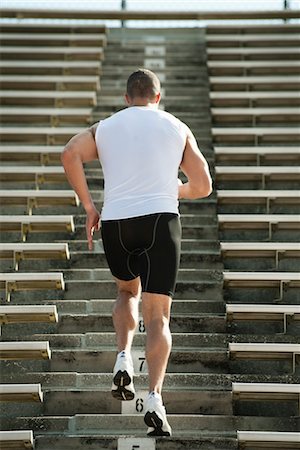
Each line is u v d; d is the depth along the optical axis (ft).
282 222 32.12
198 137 39.99
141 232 21.98
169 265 21.89
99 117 41.78
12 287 28.91
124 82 45.60
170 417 24.56
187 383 25.77
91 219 22.99
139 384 25.67
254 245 30.60
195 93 44.24
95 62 46.32
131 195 22.12
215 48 48.26
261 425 24.66
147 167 22.24
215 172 35.29
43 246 30.17
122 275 22.85
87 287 29.66
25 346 25.88
